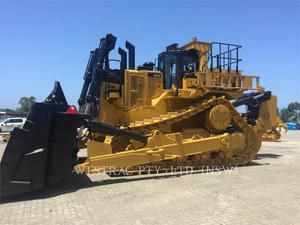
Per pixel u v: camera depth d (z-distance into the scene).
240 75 12.57
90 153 9.38
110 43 11.07
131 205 7.15
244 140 12.05
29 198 7.69
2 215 6.50
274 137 20.62
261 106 13.85
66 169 8.13
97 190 8.41
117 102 11.34
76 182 9.23
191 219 6.25
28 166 7.63
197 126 12.09
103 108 11.19
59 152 8.07
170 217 6.37
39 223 6.07
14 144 7.60
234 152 11.98
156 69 13.02
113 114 11.29
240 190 8.38
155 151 10.11
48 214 6.57
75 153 8.99
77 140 8.61
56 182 8.41
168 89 12.22
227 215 6.47
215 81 12.02
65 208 6.95
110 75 11.34
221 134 11.96
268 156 15.13
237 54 12.52
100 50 10.98
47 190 8.39
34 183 7.65
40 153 7.68
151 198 7.68
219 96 12.28
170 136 10.49
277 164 12.58
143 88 11.72
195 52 12.61
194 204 7.20
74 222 6.12
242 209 6.84
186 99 12.13
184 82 12.12
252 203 7.26
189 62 12.48
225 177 9.95
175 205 7.14
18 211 6.75
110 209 6.88
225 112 11.69
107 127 9.41
